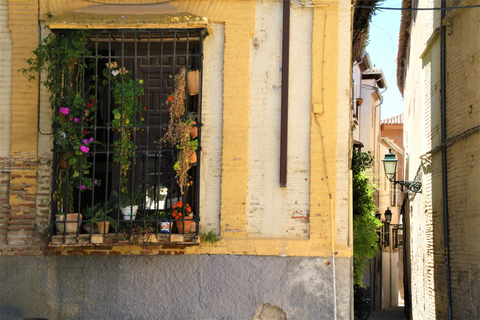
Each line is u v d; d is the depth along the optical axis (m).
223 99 7.46
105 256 7.46
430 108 12.38
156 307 7.36
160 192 7.69
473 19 8.96
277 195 7.39
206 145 7.50
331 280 7.21
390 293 27.91
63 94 7.44
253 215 7.39
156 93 7.87
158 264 7.42
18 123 7.55
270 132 7.45
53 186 7.24
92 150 8.03
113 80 7.67
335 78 7.41
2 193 7.57
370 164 13.50
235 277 7.30
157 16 7.32
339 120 7.41
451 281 10.06
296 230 7.35
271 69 7.50
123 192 7.46
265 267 7.28
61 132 7.17
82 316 7.41
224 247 7.32
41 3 7.63
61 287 7.45
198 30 7.28
